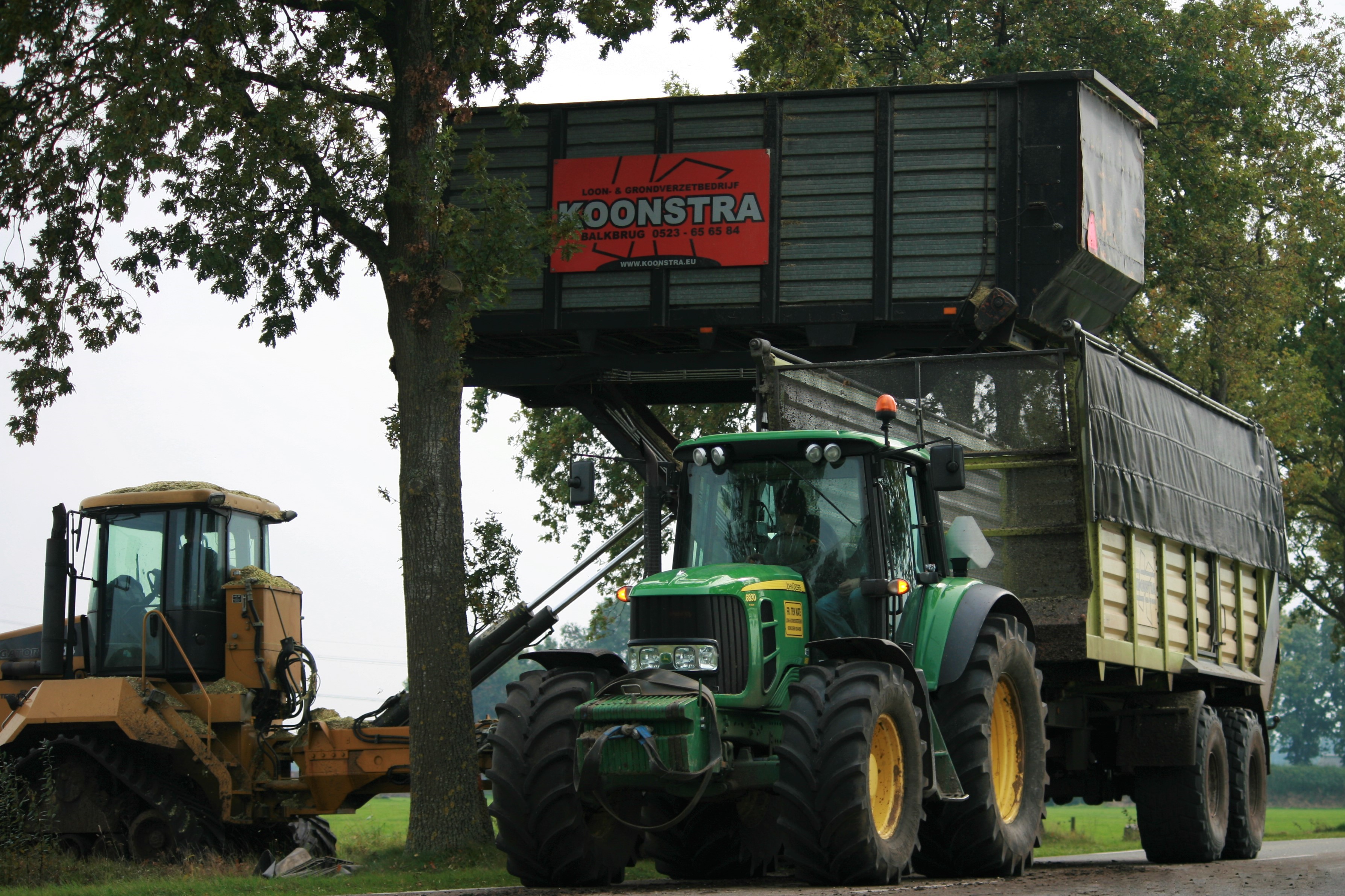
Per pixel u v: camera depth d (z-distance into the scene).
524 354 26.48
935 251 23.61
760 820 14.69
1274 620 22.69
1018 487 16.27
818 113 24.16
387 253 20.56
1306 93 49.53
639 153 24.45
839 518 13.54
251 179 20.08
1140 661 17.28
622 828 13.16
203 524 21.73
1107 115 24.67
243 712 21.09
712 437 14.16
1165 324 45.03
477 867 17.58
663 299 24.17
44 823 19.25
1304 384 49.88
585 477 13.77
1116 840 45.56
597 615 39.56
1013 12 41.34
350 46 21.66
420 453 19.38
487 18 20.20
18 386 20.95
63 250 20.86
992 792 13.52
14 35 18.94
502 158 24.80
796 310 23.86
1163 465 18.22
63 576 21.12
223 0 18.81
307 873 17.16
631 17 21.59
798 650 12.95
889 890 11.28
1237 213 43.53
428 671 18.81
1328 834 53.56
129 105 18.81
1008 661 14.17
